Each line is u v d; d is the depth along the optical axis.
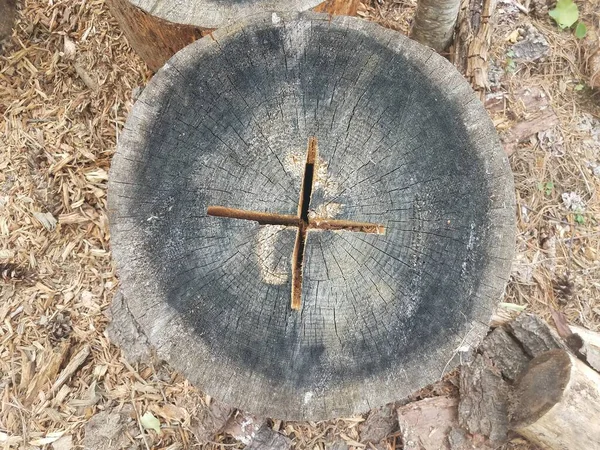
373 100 0.49
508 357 0.61
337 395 0.46
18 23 0.84
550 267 0.70
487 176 0.47
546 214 0.73
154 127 0.49
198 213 0.48
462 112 0.48
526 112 0.76
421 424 0.60
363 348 0.46
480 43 0.71
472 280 0.46
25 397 0.67
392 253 0.47
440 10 0.66
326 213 0.47
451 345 0.46
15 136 0.79
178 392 0.66
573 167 0.75
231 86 0.50
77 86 0.82
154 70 0.78
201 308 0.47
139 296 0.47
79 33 0.84
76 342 0.70
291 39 0.50
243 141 0.49
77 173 0.77
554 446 0.56
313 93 0.49
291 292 0.46
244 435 0.62
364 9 0.83
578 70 0.81
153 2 0.57
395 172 0.48
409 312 0.46
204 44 0.50
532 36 0.81
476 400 0.59
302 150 0.48
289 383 0.46
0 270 0.72
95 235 0.75
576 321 0.68
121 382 0.67
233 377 0.46
